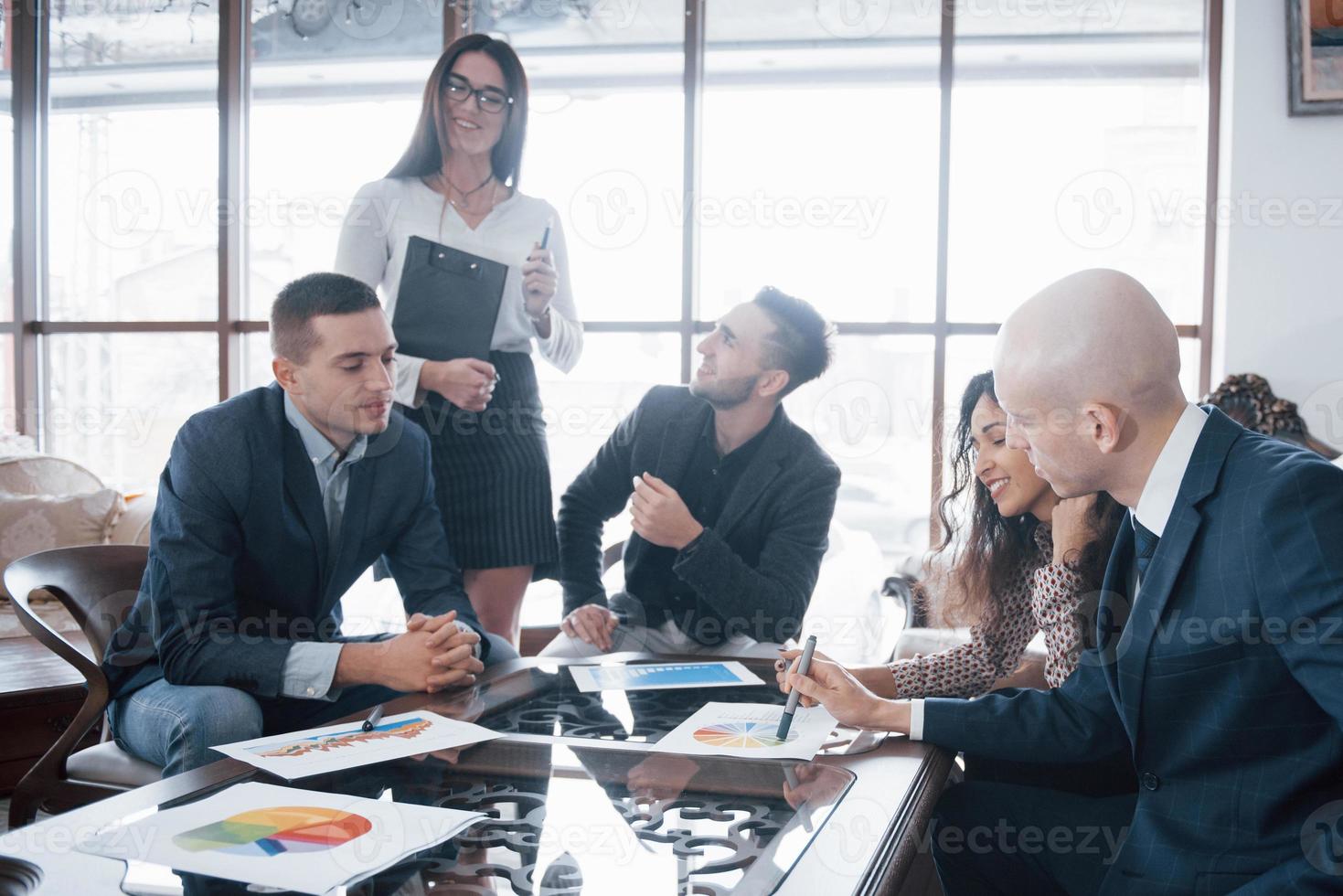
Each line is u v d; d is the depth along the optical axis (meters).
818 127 3.80
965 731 1.29
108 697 1.71
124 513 3.58
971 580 1.72
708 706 1.45
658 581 2.38
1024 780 1.53
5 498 3.47
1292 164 3.47
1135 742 1.17
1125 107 3.68
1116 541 1.33
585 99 3.86
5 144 4.25
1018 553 1.70
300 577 1.87
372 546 1.95
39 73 4.25
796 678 1.35
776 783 1.12
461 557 2.64
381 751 1.21
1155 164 3.67
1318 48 3.40
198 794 1.05
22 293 4.28
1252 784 1.11
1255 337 3.52
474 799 1.05
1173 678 1.13
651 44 3.83
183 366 4.23
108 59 4.21
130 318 4.26
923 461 3.77
